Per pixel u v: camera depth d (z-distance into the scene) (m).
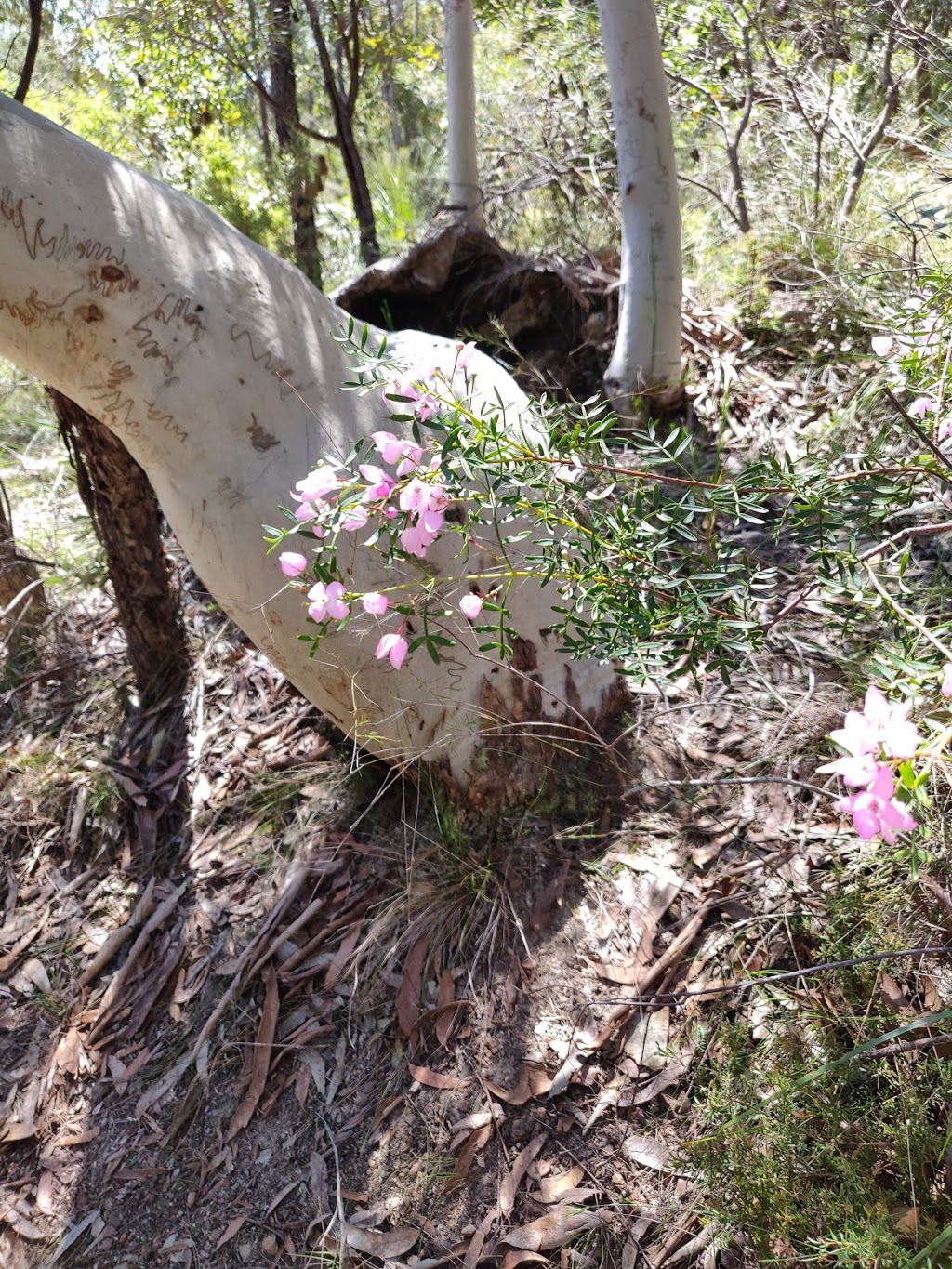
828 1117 1.55
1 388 4.97
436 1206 1.83
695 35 4.93
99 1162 2.15
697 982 1.91
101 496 2.73
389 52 5.00
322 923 2.34
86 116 5.25
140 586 2.89
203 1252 1.94
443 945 2.16
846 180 3.98
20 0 4.16
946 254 3.05
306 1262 1.85
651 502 1.65
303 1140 2.02
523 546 2.09
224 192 5.09
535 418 1.76
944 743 1.05
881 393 2.77
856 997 1.73
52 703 3.22
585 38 5.33
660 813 2.19
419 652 2.14
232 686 3.01
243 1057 2.18
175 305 1.94
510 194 4.89
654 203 3.05
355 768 2.56
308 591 1.68
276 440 2.04
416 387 1.57
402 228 5.62
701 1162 1.62
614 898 2.09
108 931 2.58
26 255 1.83
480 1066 1.97
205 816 2.70
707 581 1.61
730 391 3.35
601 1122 1.83
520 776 2.24
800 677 2.32
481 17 5.88
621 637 1.62
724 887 2.03
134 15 4.49
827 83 4.68
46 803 2.89
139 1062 2.29
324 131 6.56
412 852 2.35
